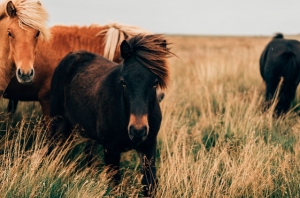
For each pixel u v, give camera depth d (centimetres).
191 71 866
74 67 333
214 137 398
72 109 309
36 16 286
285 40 520
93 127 281
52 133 342
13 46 284
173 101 468
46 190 239
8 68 308
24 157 291
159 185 263
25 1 293
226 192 249
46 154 308
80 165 333
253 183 257
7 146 308
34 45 292
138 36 237
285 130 409
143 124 210
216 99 541
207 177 265
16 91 374
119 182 270
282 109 482
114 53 414
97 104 270
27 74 273
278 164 301
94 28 431
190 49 2073
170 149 334
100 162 327
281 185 255
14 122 408
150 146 261
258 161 280
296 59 477
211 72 702
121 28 423
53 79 350
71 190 241
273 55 505
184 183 272
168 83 238
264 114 447
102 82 275
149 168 253
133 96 215
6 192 218
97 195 238
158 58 222
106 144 263
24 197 230
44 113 395
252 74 704
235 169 272
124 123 237
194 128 422
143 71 218
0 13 296
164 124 382
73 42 412
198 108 518
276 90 493
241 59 888
